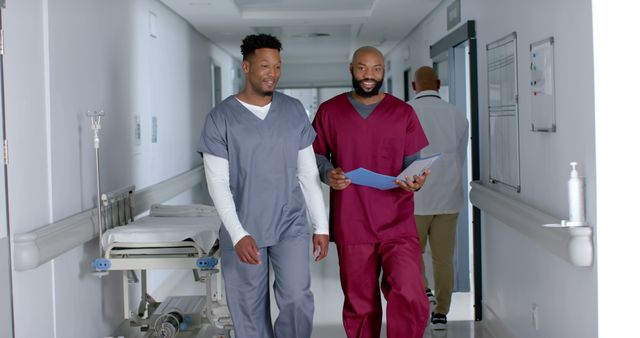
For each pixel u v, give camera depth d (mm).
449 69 5902
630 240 2693
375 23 7871
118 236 3697
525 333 3803
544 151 3338
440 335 4480
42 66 3496
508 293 4164
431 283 6086
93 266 3643
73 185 3908
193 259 3646
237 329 3180
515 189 3869
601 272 2711
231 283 3158
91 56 4270
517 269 3947
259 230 3092
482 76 4684
